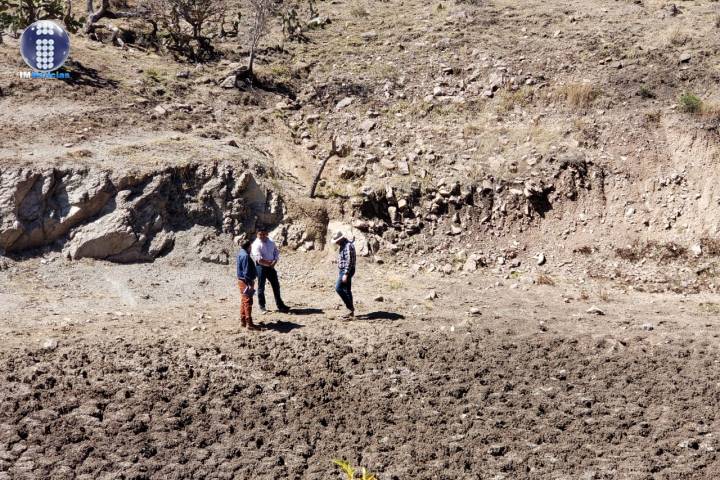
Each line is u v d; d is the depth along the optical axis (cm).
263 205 1614
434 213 1695
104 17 2439
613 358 1177
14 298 1273
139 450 910
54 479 855
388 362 1138
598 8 2617
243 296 1203
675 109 1873
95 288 1354
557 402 1049
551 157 1769
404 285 1495
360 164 1808
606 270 1581
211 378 1059
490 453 936
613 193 1723
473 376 1110
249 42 2433
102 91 1894
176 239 1509
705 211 1658
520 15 2581
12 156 1499
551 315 1355
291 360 1122
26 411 954
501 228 1683
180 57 2253
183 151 1647
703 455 934
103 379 1030
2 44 2059
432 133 1914
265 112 2014
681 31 2286
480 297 1448
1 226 1386
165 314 1270
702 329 1304
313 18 2661
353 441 954
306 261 1562
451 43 2364
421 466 908
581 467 909
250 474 887
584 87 1981
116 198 1484
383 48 2389
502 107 2009
